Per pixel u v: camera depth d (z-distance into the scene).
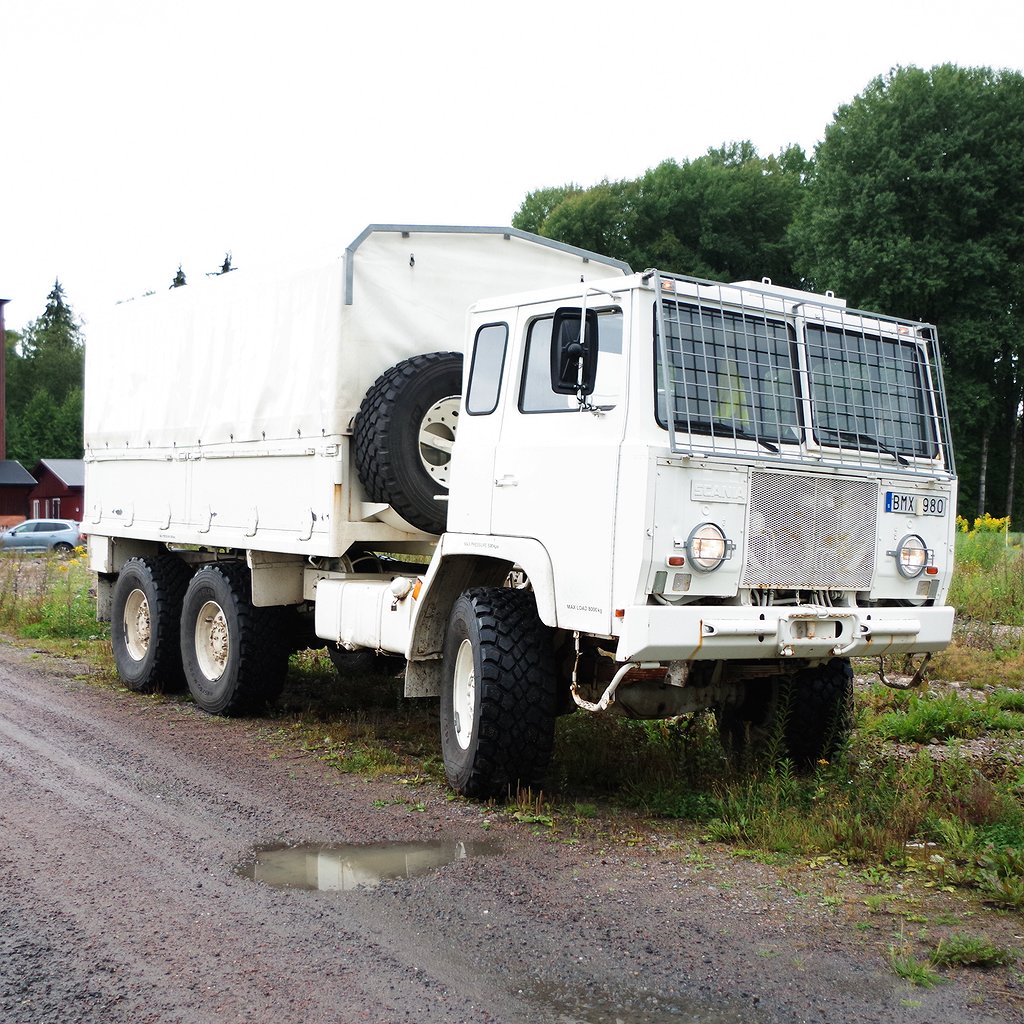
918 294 40.59
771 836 6.09
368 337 8.48
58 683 11.68
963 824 6.23
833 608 6.45
